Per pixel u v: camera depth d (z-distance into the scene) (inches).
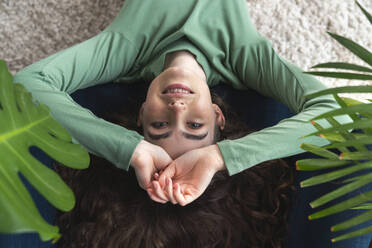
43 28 67.4
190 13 59.7
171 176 43.4
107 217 48.2
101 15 68.4
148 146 43.9
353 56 67.5
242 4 60.9
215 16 59.8
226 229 48.4
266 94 59.6
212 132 49.4
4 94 24.7
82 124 45.6
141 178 43.1
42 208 46.9
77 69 54.3
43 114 28.0
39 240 45.4
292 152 45.9
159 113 46.9
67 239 50.4
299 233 49.7
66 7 68.0
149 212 47.3
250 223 51.1
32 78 49.7
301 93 52.5
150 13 59.7
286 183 52.9
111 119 58.0
